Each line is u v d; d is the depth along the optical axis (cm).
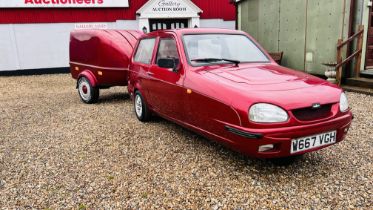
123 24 1554
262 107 299
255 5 1193
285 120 298
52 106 768
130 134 500
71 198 306
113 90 984
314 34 913
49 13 1447
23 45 1441
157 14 1544
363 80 759
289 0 1002
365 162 363
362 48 796
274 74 373
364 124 505
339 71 782
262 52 466
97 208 287
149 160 391
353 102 652
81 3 1476
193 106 383
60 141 481
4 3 1375
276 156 303
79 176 353
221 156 393
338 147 411
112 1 1513
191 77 391
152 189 317
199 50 434
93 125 566
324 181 321
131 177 346
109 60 712
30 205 297
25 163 397
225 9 1650
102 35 722
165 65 427
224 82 347
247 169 353
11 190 327
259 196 297
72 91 1012
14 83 1228
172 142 453
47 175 360
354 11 791
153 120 573
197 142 449
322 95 323
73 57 814
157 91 479
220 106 333
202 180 332
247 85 333
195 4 1600
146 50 546
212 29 482
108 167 375
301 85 338
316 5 892
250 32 1253
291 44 1019
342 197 290
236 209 278
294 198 291
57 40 1484
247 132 301
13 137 512
